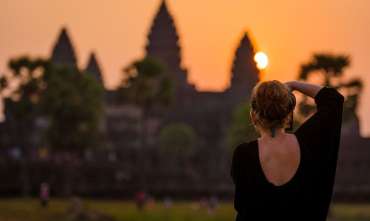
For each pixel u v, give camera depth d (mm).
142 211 101375
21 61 162875
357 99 123688
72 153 159625
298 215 10578
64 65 159500
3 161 158250
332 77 124125
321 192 10656
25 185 153125
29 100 163250
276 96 10875
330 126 10906
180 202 157500
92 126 155125
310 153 10719
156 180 184125
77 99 152750
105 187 158500
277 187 10578
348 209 133625
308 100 107938
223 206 130000
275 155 10719
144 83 166875
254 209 10609
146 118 174500
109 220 92125
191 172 196500
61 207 101625
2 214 95375
